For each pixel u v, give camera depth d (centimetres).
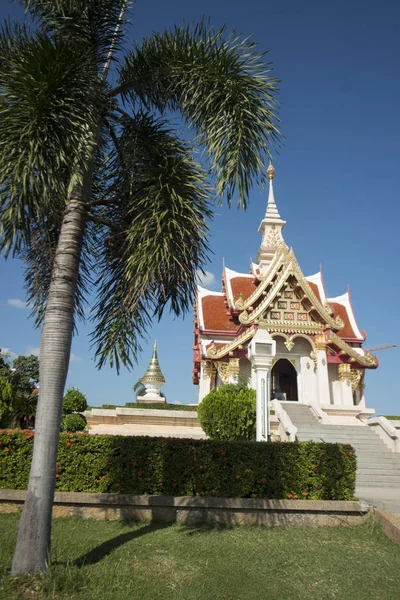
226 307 3216
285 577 608
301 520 880
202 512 859
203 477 893
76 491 874
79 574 544
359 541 781
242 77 693
